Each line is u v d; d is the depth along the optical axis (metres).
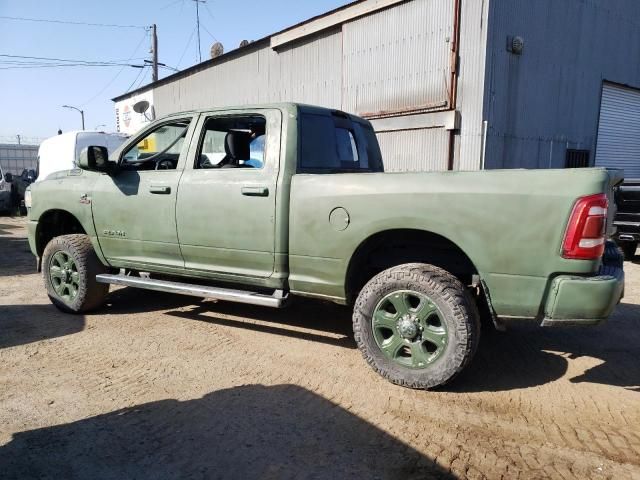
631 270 7.85
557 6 11.09
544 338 4.62
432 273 3.42
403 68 10.97
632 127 14.61
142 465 2.63
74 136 13.31
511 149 10.52
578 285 3.02
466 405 3.30
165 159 5.00
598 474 2.57
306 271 3.90
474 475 2.56
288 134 3.99
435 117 10.38
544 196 3.07
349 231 3.64
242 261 4.16
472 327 3.32
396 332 3.53
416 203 3.39
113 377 3.71
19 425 3.03
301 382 3.62
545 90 11.14
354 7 11.85
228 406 3.26
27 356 4.11
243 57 16.08
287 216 3.90
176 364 3.95
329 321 5.06
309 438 2.89
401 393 3.46
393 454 2.73
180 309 5.47
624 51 13.40
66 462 2.65
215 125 4.49
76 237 5.20
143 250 4.73
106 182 4.90
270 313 5.33
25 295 6.15
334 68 12.84
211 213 4.22
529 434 2.95
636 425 3.07
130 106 23.31
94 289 5.14
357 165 4.88
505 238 3.18
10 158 36.56
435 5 10.20
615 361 4.10
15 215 18.09
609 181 3.13
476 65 9.69
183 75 19.16
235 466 2.62
